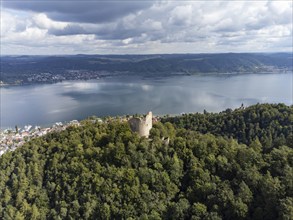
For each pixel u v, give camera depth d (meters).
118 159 97.31
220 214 71.75
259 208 69.62
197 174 86.06
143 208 80.81
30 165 108.19
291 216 62.69
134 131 114.06
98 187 89.75
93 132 124.94
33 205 91.44
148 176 87.75
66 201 91.75
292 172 75.31
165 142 103.62
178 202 78.06
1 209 96.12
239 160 89.62
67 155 110.31
